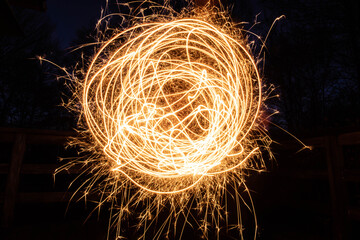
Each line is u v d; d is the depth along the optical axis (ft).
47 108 30.14
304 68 24.59
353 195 10.07
